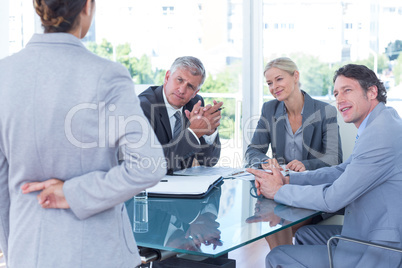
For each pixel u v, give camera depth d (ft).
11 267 3.58
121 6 14.93
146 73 15.03
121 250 3.64
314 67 13.50
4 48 13.88
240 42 14.32
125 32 15.01
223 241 4.71
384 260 5.50
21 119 3.33
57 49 3.43
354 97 6.30
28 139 3.34
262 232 5.00
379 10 12.66
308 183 6.87
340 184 5.74
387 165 5.69
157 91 8.86
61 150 3.37
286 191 6.19
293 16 13.64
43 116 3.32
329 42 13.30
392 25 12.56
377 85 6.29
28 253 3.45
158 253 4.91
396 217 5.64
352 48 13.07
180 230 5.09
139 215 5.70
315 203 5.86
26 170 3.45
